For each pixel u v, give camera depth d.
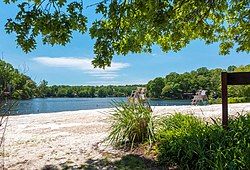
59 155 6.43
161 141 6.14
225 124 5.92
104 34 6.54
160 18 6.21
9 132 9.13
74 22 6.09
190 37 8.96
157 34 7.04
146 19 6.50
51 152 6.66
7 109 5.37
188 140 5.57
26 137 8.32
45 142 7.64
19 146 7.28
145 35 7.49
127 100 7.39
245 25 9.53
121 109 7.44
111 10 6.28
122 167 5.57
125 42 7.02
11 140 7.95
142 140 6.54
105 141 7.12
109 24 6.62
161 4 6.12
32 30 5.96
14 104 5.48
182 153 5.48
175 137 5.86
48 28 5.95
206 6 7.46
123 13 6.34
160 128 6.61
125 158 5.96
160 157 5.78
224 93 5.95
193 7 7.38
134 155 6.07
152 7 6.11
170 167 5.43
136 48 7.17
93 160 6.01
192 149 5.29
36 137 8.30
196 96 21.70
